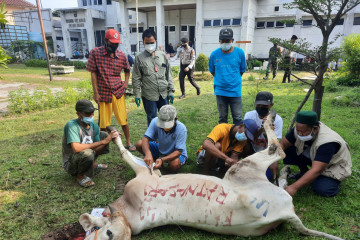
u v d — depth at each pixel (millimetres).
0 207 3184
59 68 18156
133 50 27609
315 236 2529
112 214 2506
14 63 29031
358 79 10461
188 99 9328
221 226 2490
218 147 3490
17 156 4645
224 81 4770
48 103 8602
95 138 3871
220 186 2592
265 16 21078
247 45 20531
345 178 3137
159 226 2787
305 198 3146
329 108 7293
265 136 3416
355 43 10688
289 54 11570
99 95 4543
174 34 25516
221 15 20453
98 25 30406
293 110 7223
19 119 7156
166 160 3350
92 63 4410
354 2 3949
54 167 4234
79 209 3139
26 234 2754
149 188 2709
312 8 4195
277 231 2637
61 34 33375
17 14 31781
